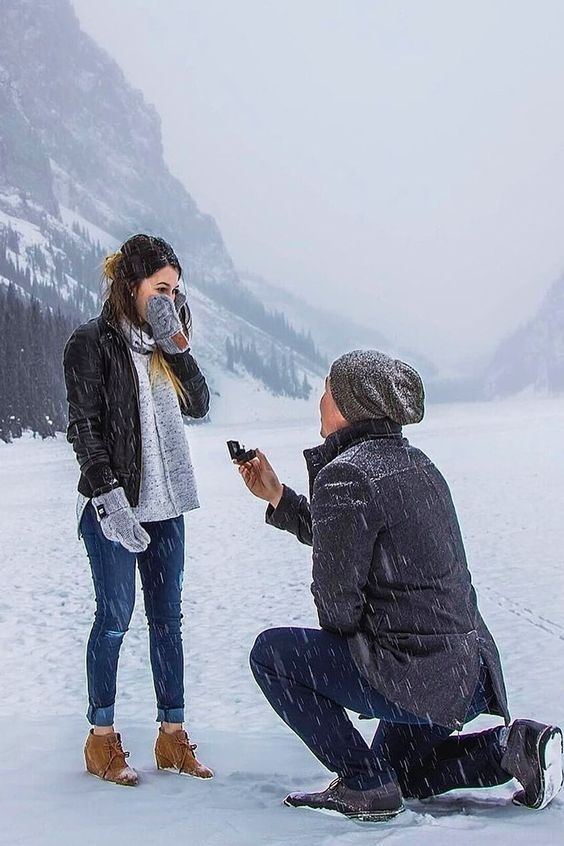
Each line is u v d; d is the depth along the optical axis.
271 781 3.00
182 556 3.09
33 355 71.50
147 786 2.80
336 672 2.57
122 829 2.29
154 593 3.08
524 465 23.64
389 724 2.86
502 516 13.52
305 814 2.48
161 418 3.02
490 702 2.66
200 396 3.16
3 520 15.90
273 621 7.34
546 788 2.48
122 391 2.92
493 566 9.31
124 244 3.01
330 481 2.54
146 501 2.97
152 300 2.90
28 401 69.88
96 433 2.88
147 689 5.43
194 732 3.94
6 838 2.23
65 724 3.77
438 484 2.61
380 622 2.51
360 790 2.53
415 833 2.22
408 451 2.63
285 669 2.61
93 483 2.82
